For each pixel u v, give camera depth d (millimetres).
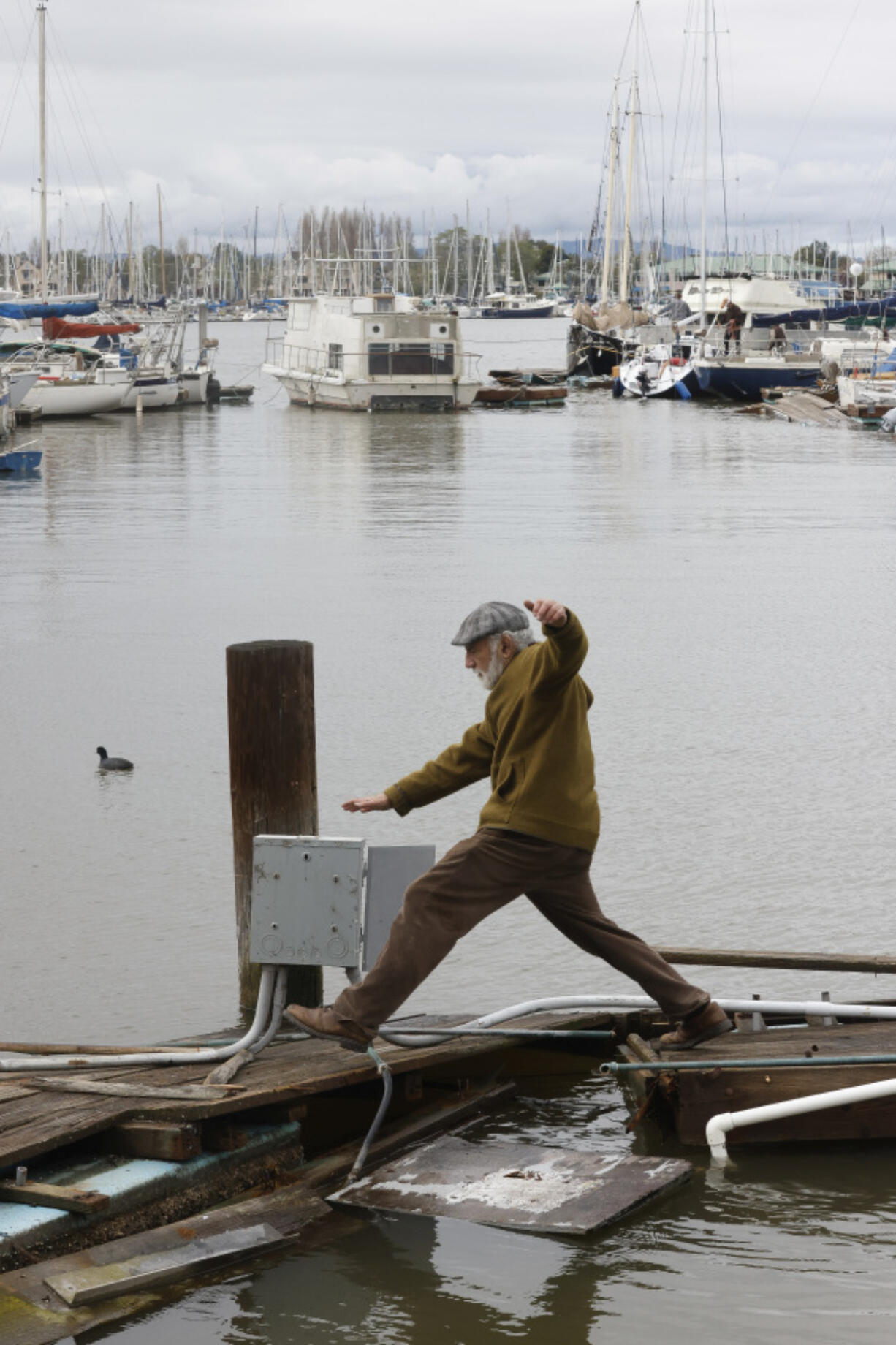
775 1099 7664
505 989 9805
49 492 42375
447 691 17906
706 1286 6293
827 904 11141
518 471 48406
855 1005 8461
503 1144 7734
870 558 29531
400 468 49531
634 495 41656
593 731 16203
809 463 51594
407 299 81000
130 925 10805
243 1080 7441
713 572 27703
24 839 12711
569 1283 6309
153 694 17953
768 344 95562
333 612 23500
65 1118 6816
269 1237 6613
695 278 127188
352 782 14219
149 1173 6781
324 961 8031
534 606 6898
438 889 7422
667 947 9227
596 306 112000
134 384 74312
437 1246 6629
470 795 14164
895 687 18172
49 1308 6031
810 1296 6203
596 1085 8633
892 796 13805
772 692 17984
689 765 14867
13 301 86938
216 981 9812
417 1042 8070
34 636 21531
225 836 12844
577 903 7629
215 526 34875
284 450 55906
